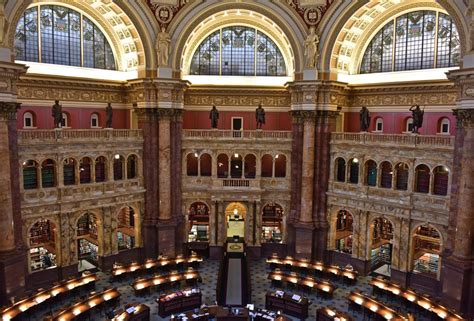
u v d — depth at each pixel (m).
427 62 35.62
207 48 41.72
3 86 27.20
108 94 39.06
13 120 28.47
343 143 36.69
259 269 37.12
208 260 39.44
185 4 37.03
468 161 27.36
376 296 31.19
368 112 36.12
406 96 36.34
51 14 35.25
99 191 35.28
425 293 32.00
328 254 38.50
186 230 40.47
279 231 42.09
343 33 37.09
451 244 29.28
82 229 40.66
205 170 42.88
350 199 36.31
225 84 41.22
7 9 27.42
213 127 39.31
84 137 33.91
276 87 40.47
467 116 27.23
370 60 39.28
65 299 29.89
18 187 29.27
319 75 37.12
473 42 26.80
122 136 36.69
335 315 26.02
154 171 38.22
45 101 34.75
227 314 25.06
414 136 31.97
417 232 36.81
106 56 39.28
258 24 41.00
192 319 24.92
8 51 27.39
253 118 41.78
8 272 28.09
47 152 31.59
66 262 33.62
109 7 36.00
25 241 31.14
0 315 24.95
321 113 37.34
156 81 36.50
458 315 25.56
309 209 38.00
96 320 27.02
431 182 31.52
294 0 36.62
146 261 35.50
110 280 33.94
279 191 39.50
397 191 33.38
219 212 39.56
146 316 26.95
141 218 38.53
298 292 32.09
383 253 39.31
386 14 37.31
